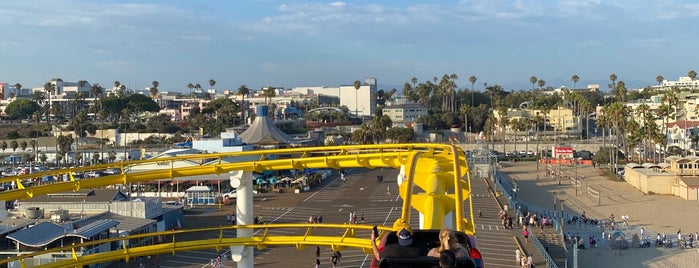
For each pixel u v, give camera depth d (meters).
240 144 174.00
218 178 132.38
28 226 79.06
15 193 48.66
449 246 15.98
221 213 114.56
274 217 109.06
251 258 52.44
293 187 143.62
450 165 39.88
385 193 138.38
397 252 17.61
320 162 48.12
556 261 84.19
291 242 50.25
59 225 74.00
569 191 156.25
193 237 91.75
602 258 89.38
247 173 51.34
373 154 46.25
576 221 116.31
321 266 73.81
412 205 33.84
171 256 79.56
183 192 132.00
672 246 96.50
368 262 75.25
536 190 158.38
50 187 49.78
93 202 92.56
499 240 87.56
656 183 152.25
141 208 91.06
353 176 175.12
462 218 25.94
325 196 135.50
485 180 156.12
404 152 44.97
